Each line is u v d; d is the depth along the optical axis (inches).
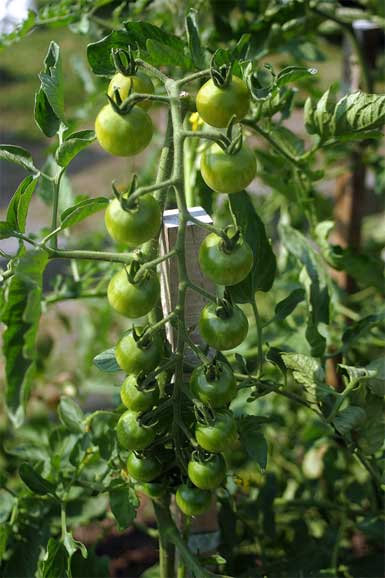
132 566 43.1
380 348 37.6
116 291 21.6
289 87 31.0
